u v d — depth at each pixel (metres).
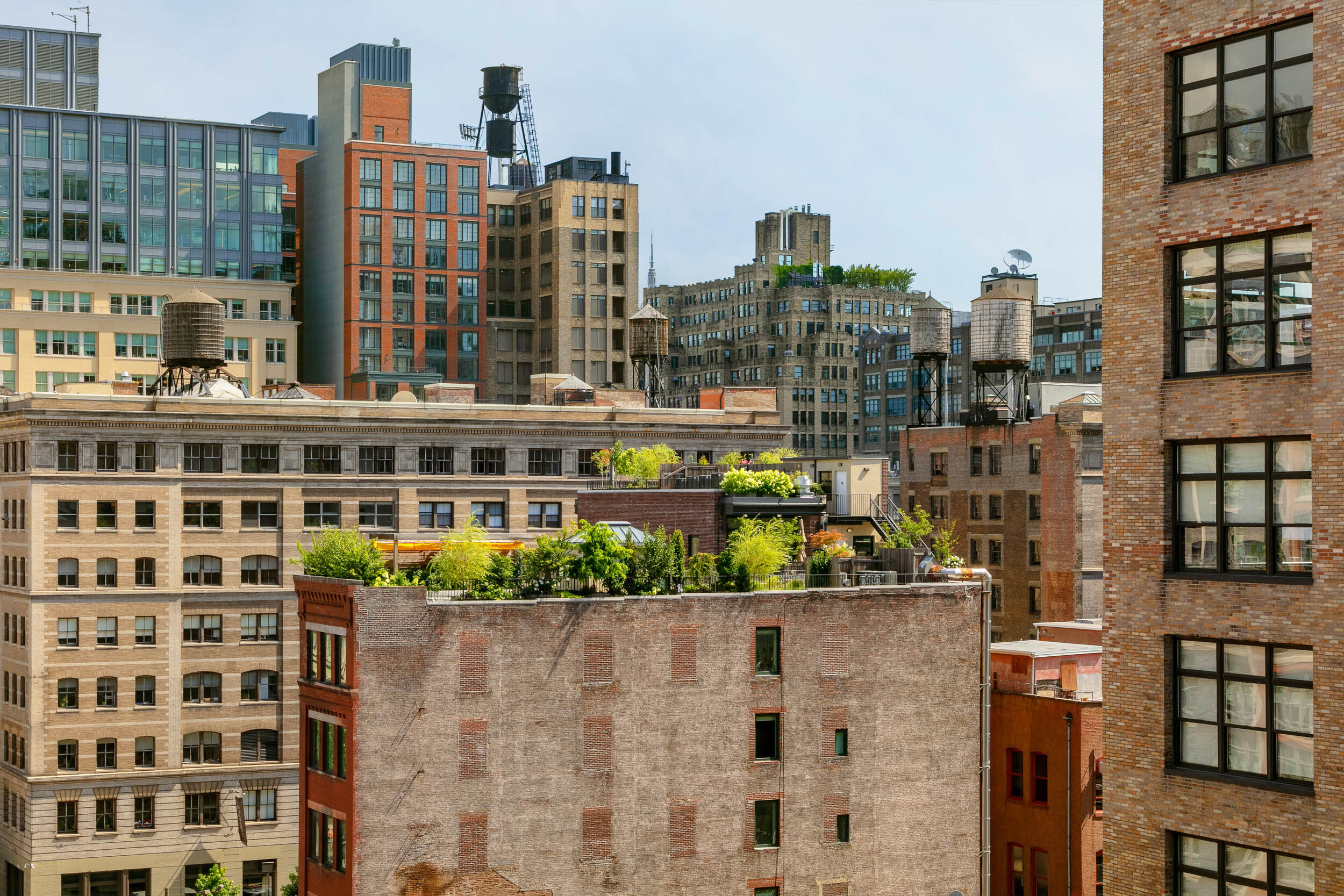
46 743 99.25
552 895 62.06
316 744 62.69
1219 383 35.09
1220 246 35.34
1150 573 36.44
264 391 139.25
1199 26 35.53
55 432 98.81
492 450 109.19
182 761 102.50
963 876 68.81
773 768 65.69
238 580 103.25
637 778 63.56
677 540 68.06
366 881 59.53
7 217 169.88
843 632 67.19
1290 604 33.75
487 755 61.41
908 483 132.88
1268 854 34.41
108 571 100.38
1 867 104.50
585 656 62.91
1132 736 36.78
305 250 197.00
